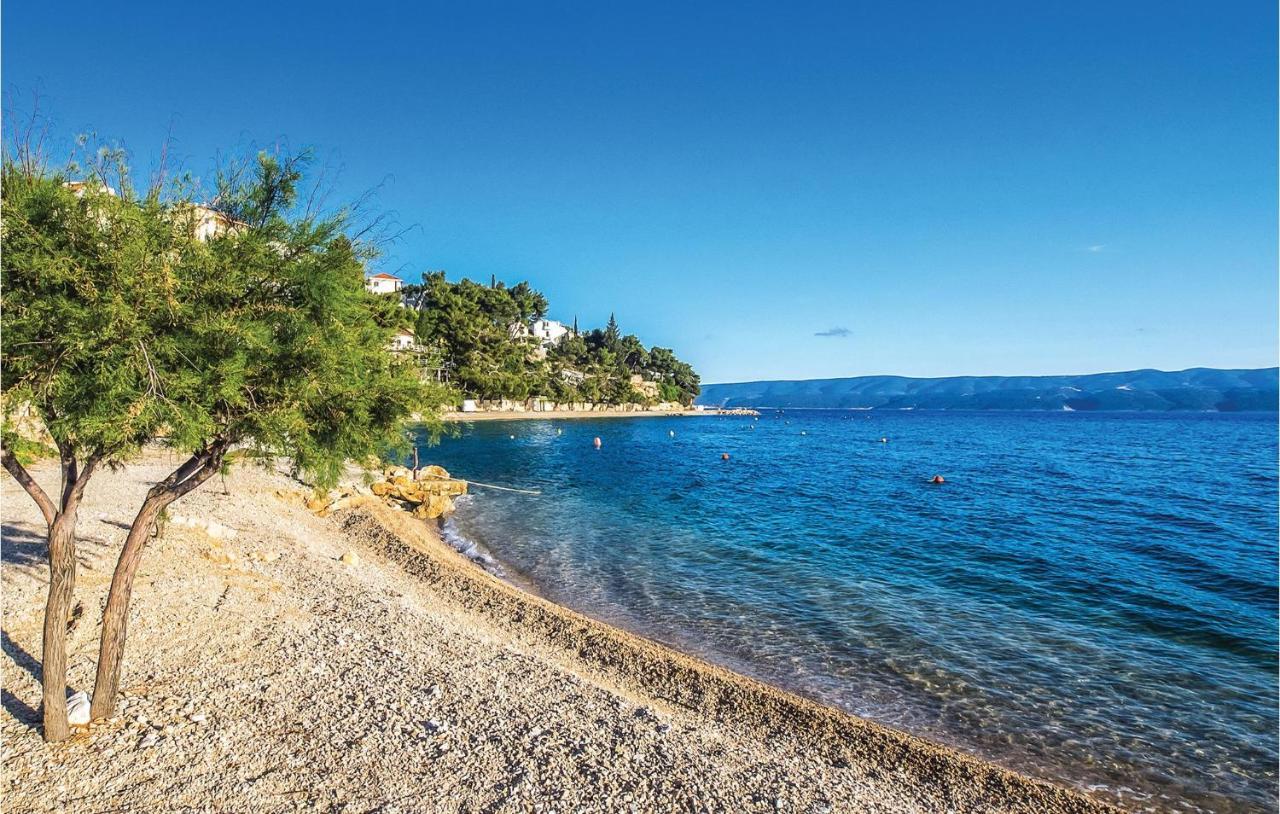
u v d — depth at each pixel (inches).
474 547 846.5
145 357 196.2
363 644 397.7
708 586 675.4
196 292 217.2
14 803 214.1
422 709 314.0
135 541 270.2
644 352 7170.3
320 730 283.3
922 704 419.8
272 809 224.7
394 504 1068.5
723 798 263.6
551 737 297.9
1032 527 1015.6
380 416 273.7
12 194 194.9
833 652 502.0
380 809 229.8
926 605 617.6
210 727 276.1
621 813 243.3
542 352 5669.3
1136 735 383.6
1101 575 729.0
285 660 356.5
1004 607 614.9
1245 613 601.9
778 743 353.4
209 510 759.1
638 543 876.6
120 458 226.5
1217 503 1283.2
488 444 2623.0
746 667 474.6
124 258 192.2
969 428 5137.8
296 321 227.1
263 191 239.9
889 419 7770.7
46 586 432.5
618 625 557.9
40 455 225.8
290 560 595.5
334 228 244.1
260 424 232.2
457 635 448.8
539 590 658.2
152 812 217.0
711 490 1405.0
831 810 269.1
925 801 305.7
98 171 212.7
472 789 249.0
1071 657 496.1
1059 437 3855.8
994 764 350.6
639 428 4357.8
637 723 327.9
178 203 224.7
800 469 1905.8
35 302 189.2
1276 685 450.0
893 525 1018.7
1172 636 543.2
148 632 374.6
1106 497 1357.0
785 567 753.6
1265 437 3860.7
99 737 256.4
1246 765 352.8
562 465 1900.8
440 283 3996.1
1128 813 310.7
